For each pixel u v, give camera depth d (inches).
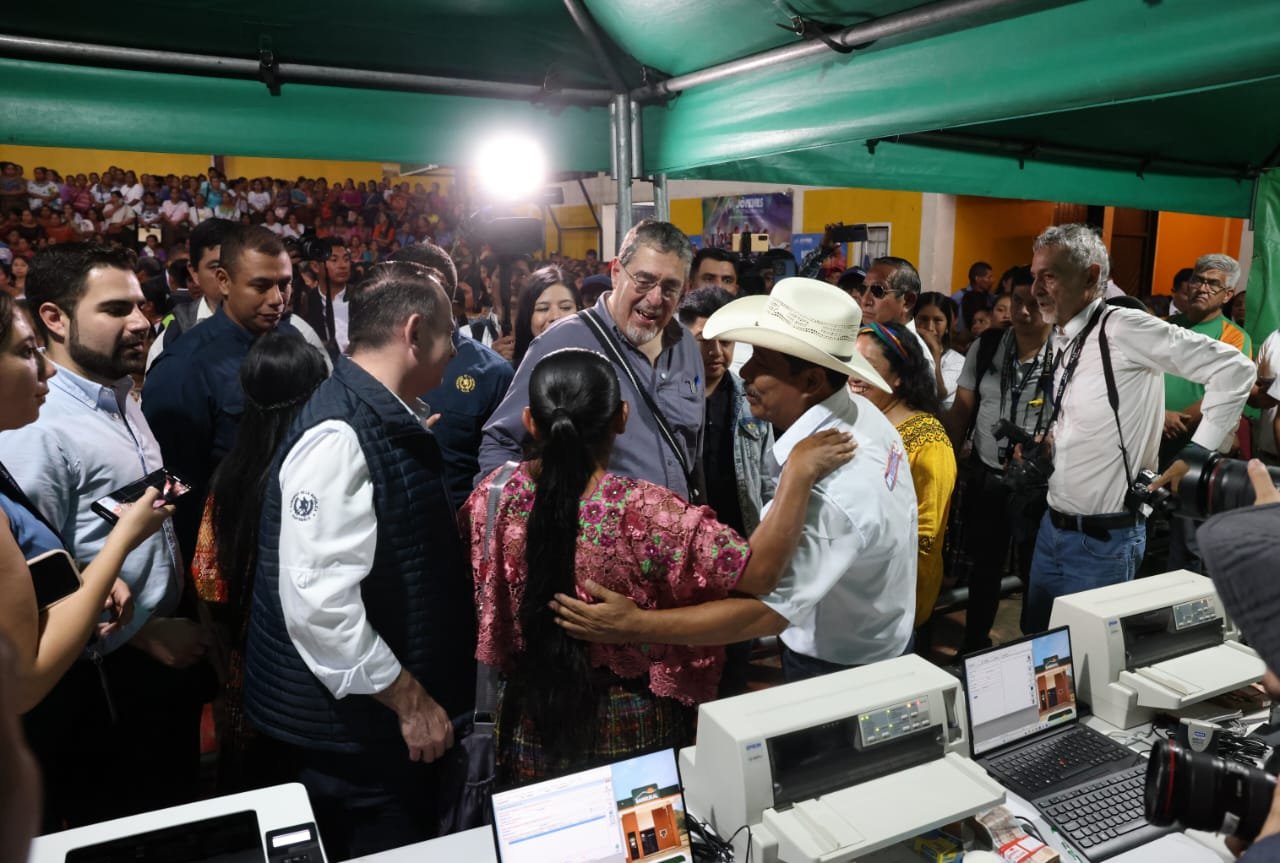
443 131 109.5
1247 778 43.8
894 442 68.8
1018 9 74.5
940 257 356.8
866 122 88.8
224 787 73.2
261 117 100.4
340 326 194.4
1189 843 59.1
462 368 106.0
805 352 62.1
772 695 59.3
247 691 63.5
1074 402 97.3
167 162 470.0
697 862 54.9
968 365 133.9
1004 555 131.9
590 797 52.3
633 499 57.1
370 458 59.3
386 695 59.7
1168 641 76.4
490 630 60.4
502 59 110.7
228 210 459.2
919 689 60.6
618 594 56.8
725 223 444.5
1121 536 96.7
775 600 59.4
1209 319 148.3
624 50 109.4
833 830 52.4
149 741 75.2
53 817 66.5
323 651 57.6
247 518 70.9
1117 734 71.6
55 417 66.8
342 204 487.5
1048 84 73.7
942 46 81.4
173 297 177.2
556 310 121.7
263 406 71.6
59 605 52.6
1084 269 95.2
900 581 67.8
